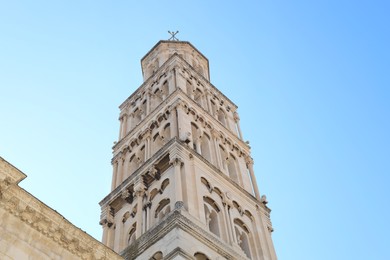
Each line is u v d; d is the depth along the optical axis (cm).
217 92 7000
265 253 4712
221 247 4134
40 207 2680
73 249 2750
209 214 4534
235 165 5719
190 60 7594
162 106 5866
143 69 7775
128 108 6806
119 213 5022
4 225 2522
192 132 5484
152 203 4672
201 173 4809
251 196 5281
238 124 6750
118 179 5488
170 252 3756
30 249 2562
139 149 5681
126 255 4144
